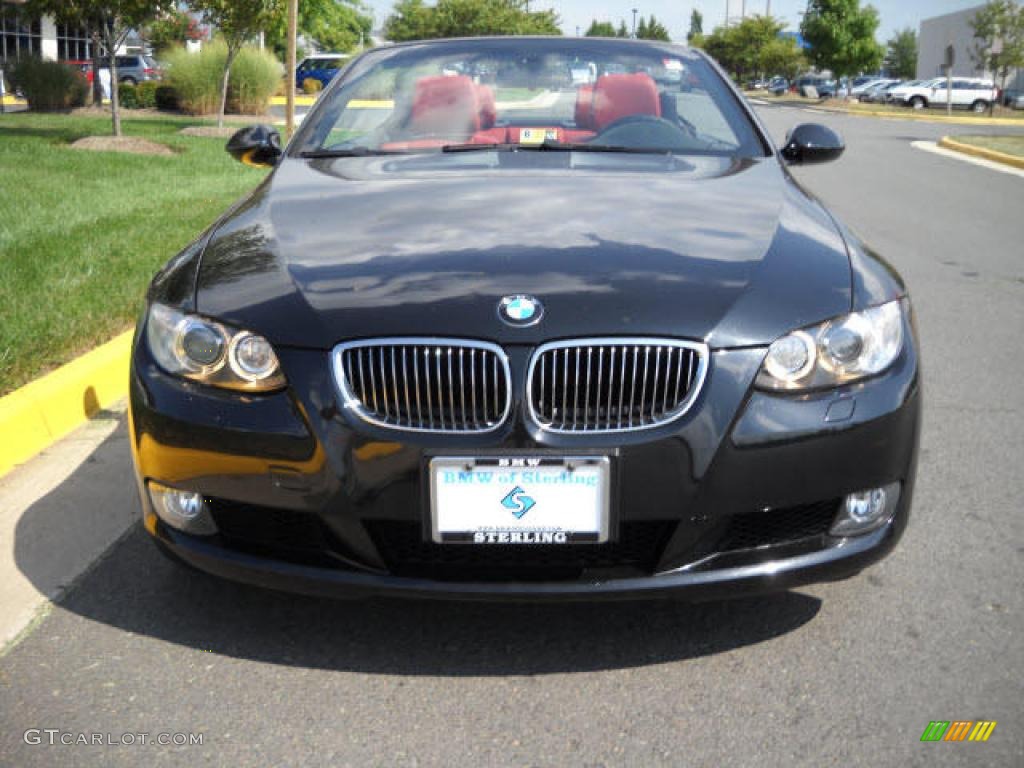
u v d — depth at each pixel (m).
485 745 2.08
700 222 2.62
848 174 13.64
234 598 2.65
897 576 2.76
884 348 2.32
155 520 2.43
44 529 3.07
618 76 3.69
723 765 2.01
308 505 2.22
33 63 19.20
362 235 2.57
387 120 3.57
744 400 2.18
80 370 4.04
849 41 56.66
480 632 2.49
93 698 2.25
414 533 2.27
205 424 2.25
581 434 2.15
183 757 2.05
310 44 40.44
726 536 2.24
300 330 2.23
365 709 2.20
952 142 19.03
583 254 2.40
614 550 2.25
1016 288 6.51
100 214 7.38
